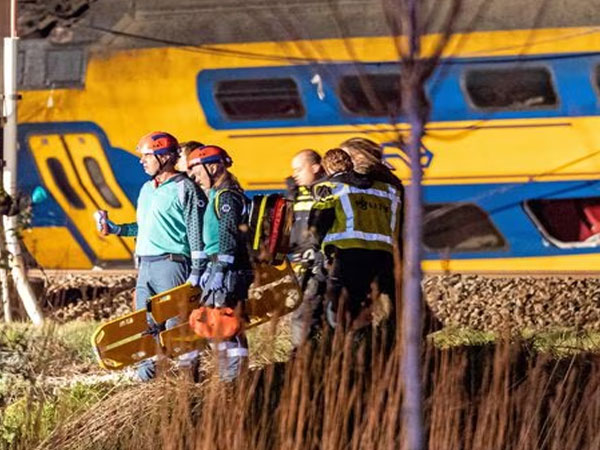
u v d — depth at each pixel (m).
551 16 45.97
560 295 46.38
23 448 27.28
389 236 31.30
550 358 29.08
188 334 28.44
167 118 48.97
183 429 24.22
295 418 24.05
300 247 31.62
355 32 45.81
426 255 46.88
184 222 33.69
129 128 49.19
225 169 31.53
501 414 22.52
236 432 22.91
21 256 47.38
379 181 31.67
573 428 23.45
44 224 49.75
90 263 49.62
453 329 34.62
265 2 47.66
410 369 16.92
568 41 45.81
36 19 49.94
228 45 48.34
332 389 23.08
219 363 24.70
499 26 46.00
